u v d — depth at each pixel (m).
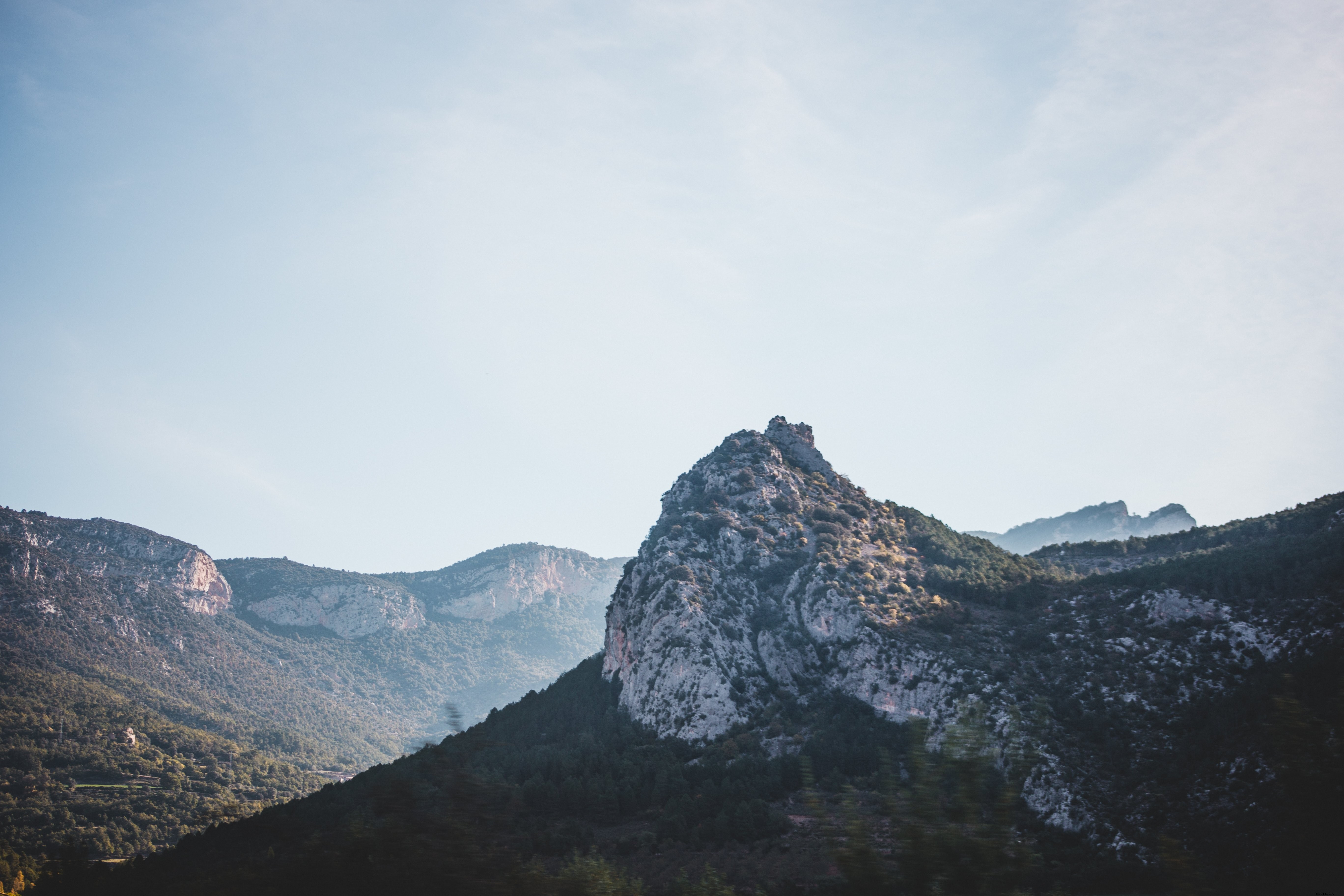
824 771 107.56
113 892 73.50
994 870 21.19
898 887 21.83
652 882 79.00
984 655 125.06
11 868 136.25
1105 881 74.88
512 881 25.73
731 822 90.25
